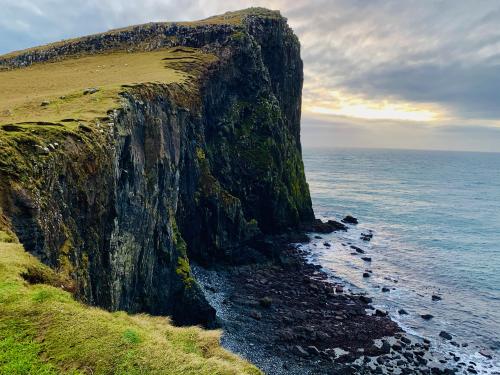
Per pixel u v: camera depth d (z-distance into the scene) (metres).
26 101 41.25
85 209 28.27
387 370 41.81
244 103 86.88
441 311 57.41
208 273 65.62
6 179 20.53
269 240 81.25
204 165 69.88
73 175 27.16
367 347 45.81
